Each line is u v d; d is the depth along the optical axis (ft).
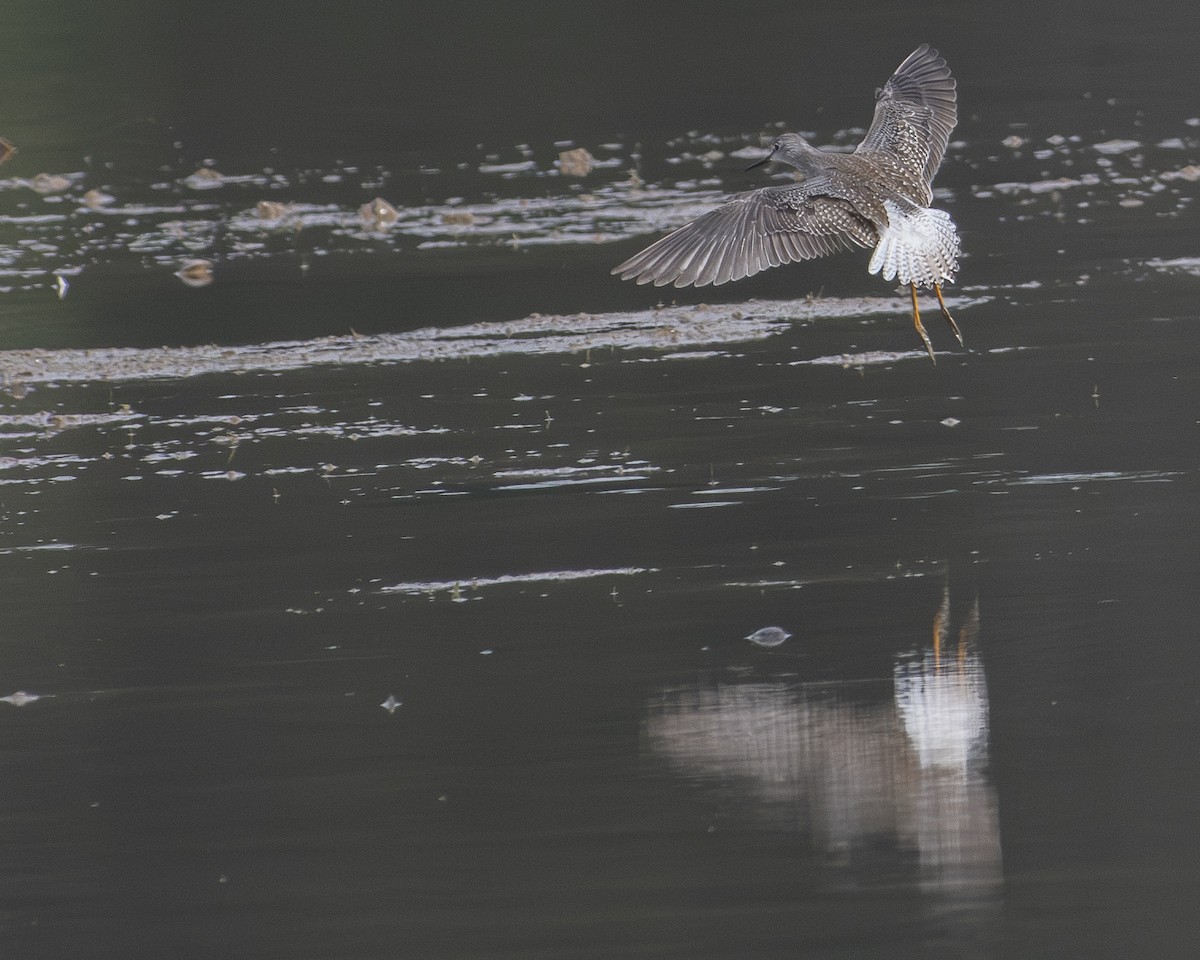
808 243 31.83
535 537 43.47
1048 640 36.14
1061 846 28.58
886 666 35.24
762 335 61.72
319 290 69.72
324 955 26.48
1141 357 55.98
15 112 108.68
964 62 111.65
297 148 98.78
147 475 49.47
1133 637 36.04
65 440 52.95
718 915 26.96
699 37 121.90
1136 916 26.55
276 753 32.86
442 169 92.27
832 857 28.63
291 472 49.26
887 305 64.59
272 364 60.29
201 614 39.47
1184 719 32.45
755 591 39.42
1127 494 44.29
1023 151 89.86
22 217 84.99
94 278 72.74
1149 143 89.81
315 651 37.24
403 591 40.40
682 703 33.99
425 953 26.27
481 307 66.39
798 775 31.24
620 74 112.37
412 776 31.73
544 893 27.81
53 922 27.61
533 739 32.89
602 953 26.17
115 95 112.27
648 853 28.89
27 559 43.14
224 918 27.50
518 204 83.46
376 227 80.89
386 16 131.13
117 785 31.89
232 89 113.19
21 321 66.08
